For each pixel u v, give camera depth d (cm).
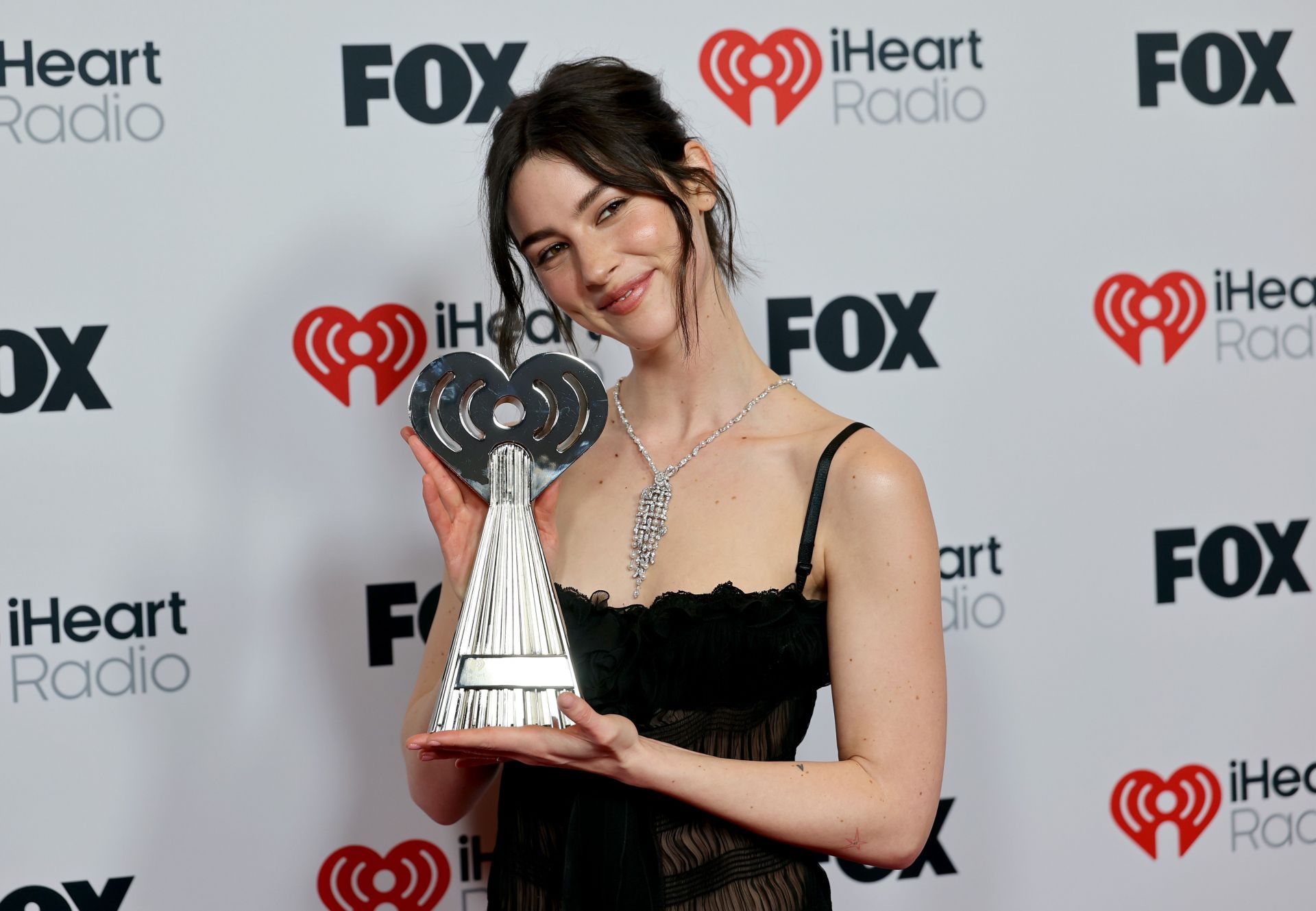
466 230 167
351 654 166
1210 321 183
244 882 165
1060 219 179
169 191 160
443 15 165
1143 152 180
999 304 178
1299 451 186
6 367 157
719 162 171
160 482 161
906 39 175
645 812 107
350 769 167
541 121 107
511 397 106
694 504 113
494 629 100
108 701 161
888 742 105
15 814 159
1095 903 182
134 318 159
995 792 179
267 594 164
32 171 156
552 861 112
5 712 158
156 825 162
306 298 163
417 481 167
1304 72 184
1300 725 186
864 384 175
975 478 178
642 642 106
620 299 108
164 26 158
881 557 106
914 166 175
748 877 107
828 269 174
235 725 164
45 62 156
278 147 162
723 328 118
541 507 110
